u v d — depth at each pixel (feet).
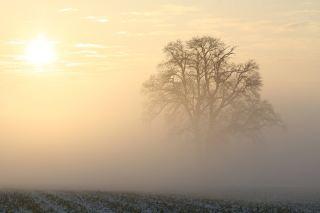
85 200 143.33
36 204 132.16
